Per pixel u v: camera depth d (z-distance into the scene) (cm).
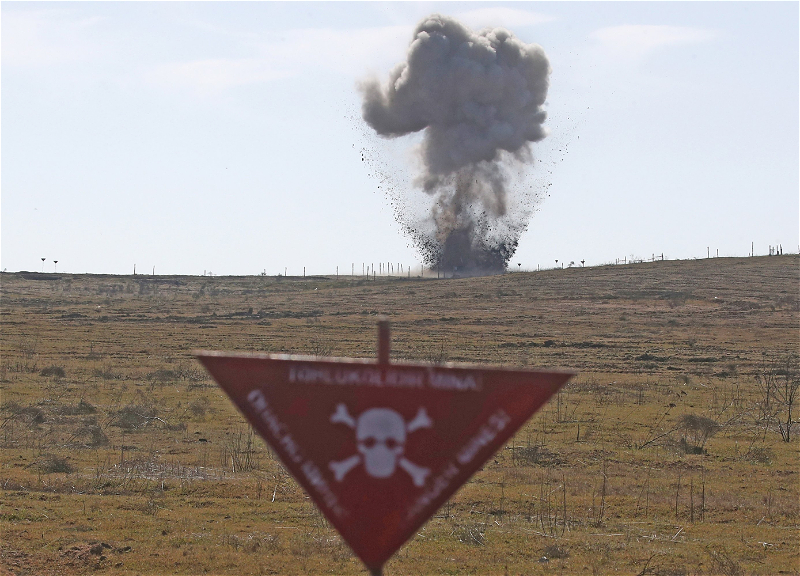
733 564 2833
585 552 2984
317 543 2989
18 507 3406
